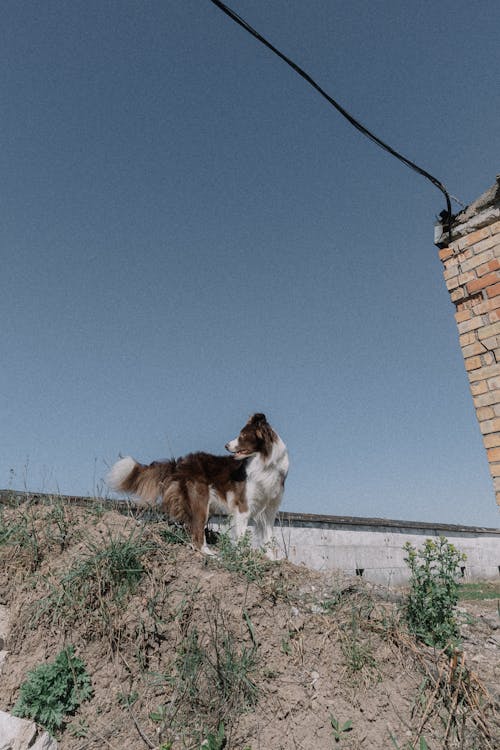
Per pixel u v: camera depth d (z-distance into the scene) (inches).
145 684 138.7
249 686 134.9
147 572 168.9
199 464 242.1
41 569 171.0
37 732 121.1
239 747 123.5
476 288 204.4
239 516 237.0
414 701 133.6
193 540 222.4
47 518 197.9
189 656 143.0
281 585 172.9
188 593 161.8
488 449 190.7
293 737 124.6
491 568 603.2
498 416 189.9
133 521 205.9
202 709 132.6
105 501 230.1
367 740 123.7
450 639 151.7
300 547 402.3
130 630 149.5
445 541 164.7
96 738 125.9
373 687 137.2
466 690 136.0
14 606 157.5
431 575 163.3
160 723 129.9
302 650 147.0
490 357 196.2
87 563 165.9
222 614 154.7
